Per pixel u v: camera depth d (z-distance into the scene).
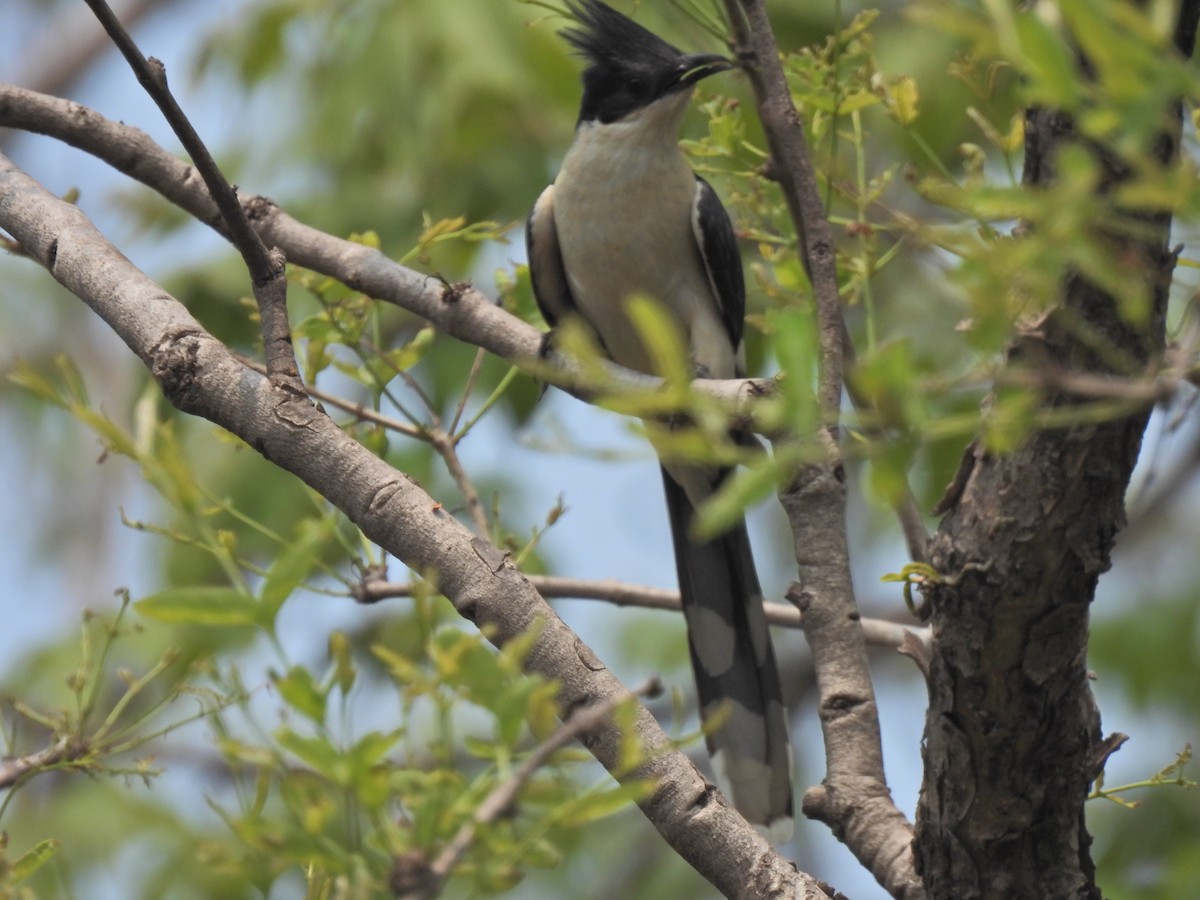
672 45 9.88
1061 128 4.70
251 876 3.76
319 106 12.84
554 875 13.58
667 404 3.56
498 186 12.23
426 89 12.28
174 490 5.53
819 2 11.98
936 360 10.52
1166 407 3.93
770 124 6.22
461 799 3.58
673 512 8.95
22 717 7.43
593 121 9.09
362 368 7.89
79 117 7.31
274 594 3.85
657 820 4.97
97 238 6.02
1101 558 5.16
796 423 3.48
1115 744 5.74
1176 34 4.80
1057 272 3.45
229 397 5.38
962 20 3.28
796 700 14.45
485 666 3.72
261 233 7.60
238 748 3.79
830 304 5.88
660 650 14.28
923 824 5.77
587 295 9.20
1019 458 5.09
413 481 5.29
